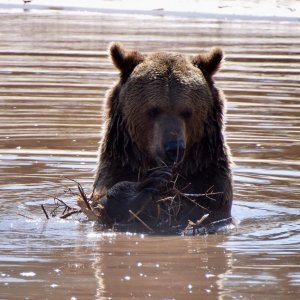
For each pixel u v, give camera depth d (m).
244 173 15.48
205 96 12.79
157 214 12.23
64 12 40.66
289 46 30.97
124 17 39.12
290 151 17.03
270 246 11.32
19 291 9.33
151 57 13.09
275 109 20.66
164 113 12.48
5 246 11.11
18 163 15.80
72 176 15.04
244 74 25.08
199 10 41.06
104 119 13.37
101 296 9.23
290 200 13.96
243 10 40.84
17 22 36.44
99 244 11.31
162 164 12.27
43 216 12.77
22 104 20.88
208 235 11.91
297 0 42.25
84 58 27.38
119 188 12.20
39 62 26.59
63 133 18.20
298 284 9.71
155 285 9.65
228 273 10.09
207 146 12.94
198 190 12.89
